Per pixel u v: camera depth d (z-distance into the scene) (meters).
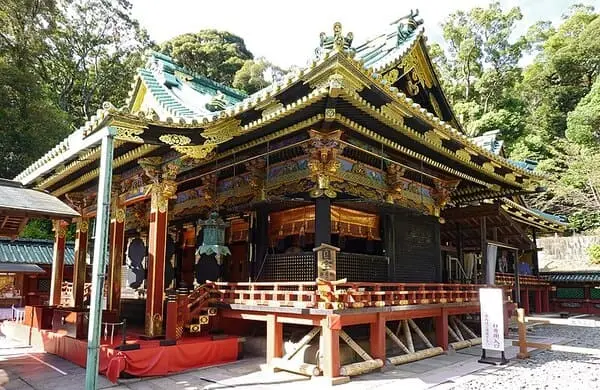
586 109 39.81
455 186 16.33
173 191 11.70
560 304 29.62
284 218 13.28
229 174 14.38
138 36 43.59
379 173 13.57
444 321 12.88
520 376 9.91
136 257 18.52
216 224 12.71
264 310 10.38
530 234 28.31
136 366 9.23
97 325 7.75
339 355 9.81
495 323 11.46
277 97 9.46
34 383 9.22
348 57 8.26
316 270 11.58
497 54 54.56
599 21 46.03
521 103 50.78
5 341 15.06
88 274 24.41
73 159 11.96
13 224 13.08
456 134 11.88
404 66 13.97
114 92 42.41
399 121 10.59
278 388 8.59
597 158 34.09
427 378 9.52
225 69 53.31
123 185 13.46
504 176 15.50
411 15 14.70
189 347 10.23
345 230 12.89
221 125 10.50
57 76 39.19
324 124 10.45
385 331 10.75
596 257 33.28
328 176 11.41
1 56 29.06
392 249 13.98
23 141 28.38
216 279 12.98
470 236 20.59
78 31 40.09
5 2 29.92
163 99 14.13
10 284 22.56
